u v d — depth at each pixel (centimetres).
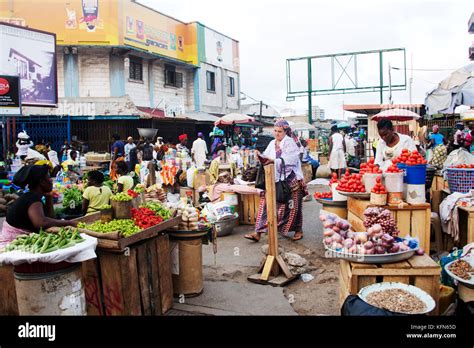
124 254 394
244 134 3088
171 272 488
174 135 2355
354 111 2308
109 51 2081
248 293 505
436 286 371
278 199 700
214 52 2898
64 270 343
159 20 2394
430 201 710
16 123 1880
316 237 745
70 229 381
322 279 544
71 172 1248
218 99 2972
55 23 2017
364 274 374
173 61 2473
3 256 322
